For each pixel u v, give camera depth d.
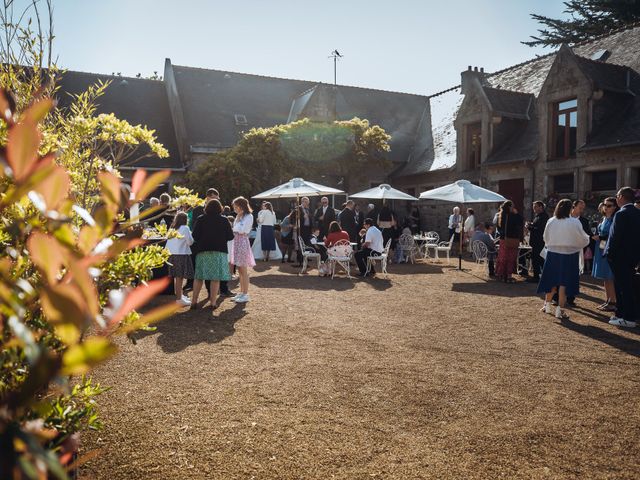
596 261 7.96
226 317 7.03
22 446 0.65
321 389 4.24
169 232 2.40
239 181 20.08
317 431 3.41
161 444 3.17
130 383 4.32
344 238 11.21
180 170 23.12
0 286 0.77
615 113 16.58
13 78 2.43
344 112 28.25
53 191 0.75
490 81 25.14
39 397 1.70
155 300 8.16
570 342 5.88
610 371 4.82
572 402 4.02
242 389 4.21
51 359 0.65
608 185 16.00
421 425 3.54
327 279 11.20
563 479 2.84
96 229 0.91
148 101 26.17
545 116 17.73
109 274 1.98
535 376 4.66
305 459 3.01
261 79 28.77
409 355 5.30
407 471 2.89
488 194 13.07
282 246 14.86
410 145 27.75
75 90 24.61
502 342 5.87
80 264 0.68
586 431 3.48
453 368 4.88
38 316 1.70
